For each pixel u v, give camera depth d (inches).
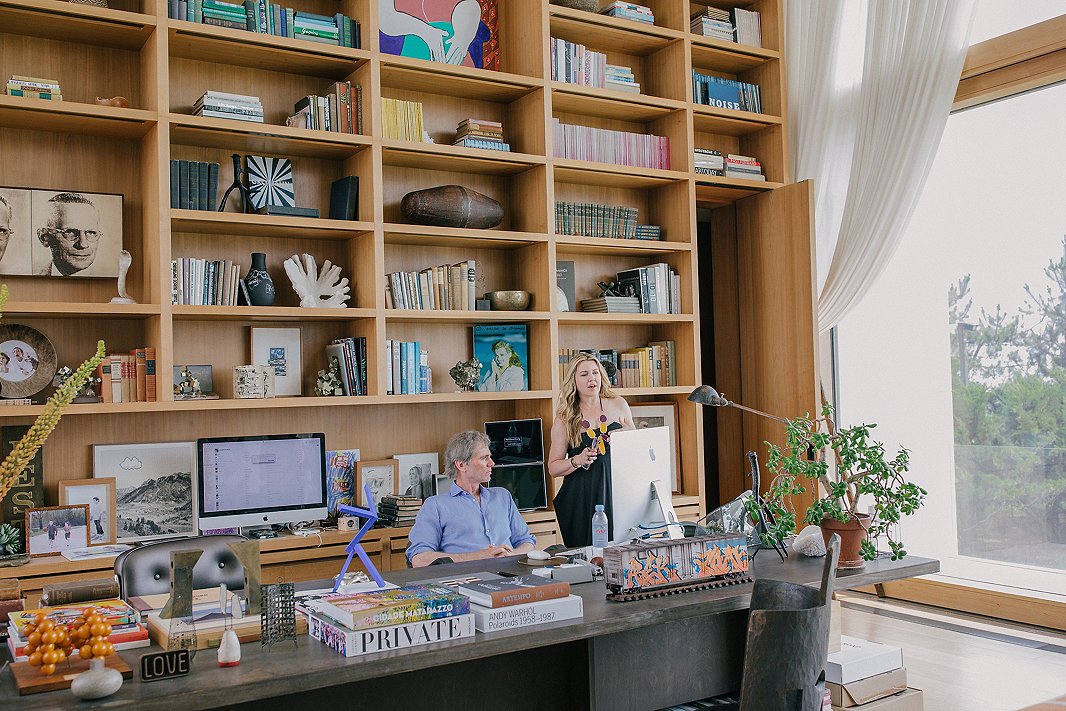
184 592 82.8
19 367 149.4
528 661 98.2
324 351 178.4
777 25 221.9
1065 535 190.1
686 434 211.9
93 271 155.0
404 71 177.5
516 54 197.6
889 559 116.9
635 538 120.3
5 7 140.9
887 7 203.9
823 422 205.9
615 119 217.0
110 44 158.6
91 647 73.4
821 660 86.2
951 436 212.1
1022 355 198.2
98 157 158.6
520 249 198.2
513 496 185.6
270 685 73.6
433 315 175.8
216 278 159.9
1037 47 186.7
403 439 185.3
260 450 161.5
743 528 124.5
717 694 105.8
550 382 190.4
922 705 119.0
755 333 222.2
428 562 132.8
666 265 210.1
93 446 154.2
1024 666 168.1
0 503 145.8
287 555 158.2
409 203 178.7
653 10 218.5
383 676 89.4
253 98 161.0
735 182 213.8
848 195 209.9
